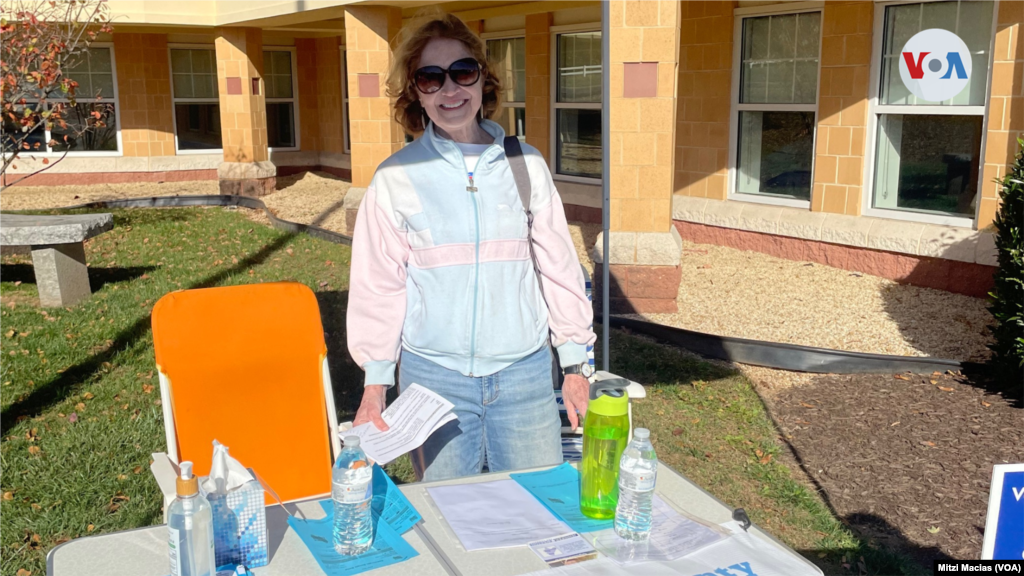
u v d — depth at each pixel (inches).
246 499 74.3
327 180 655.8
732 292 303.6
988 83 283.7
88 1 511.2
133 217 488.7
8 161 379.9
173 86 657.0
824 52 331.6
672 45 257.9
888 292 298.7
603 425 83.0
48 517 147.7
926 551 142.5
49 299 294.7
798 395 212.8
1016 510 83.5
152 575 72.1
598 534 80.1
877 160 324.5
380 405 101.0
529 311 106.2
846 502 159.8
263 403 119.8
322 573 74.0
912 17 304.8
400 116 111.5
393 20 406.6
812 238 342.0
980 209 287.3
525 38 480.4
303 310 121.8
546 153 474.6
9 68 360.2
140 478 163.0
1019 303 200.1
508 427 106.6
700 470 172.1
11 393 206.4
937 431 186.5
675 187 405.1
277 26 559.8
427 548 77.7
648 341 253.3
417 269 103.9
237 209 531.5
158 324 113.7
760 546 78.0
